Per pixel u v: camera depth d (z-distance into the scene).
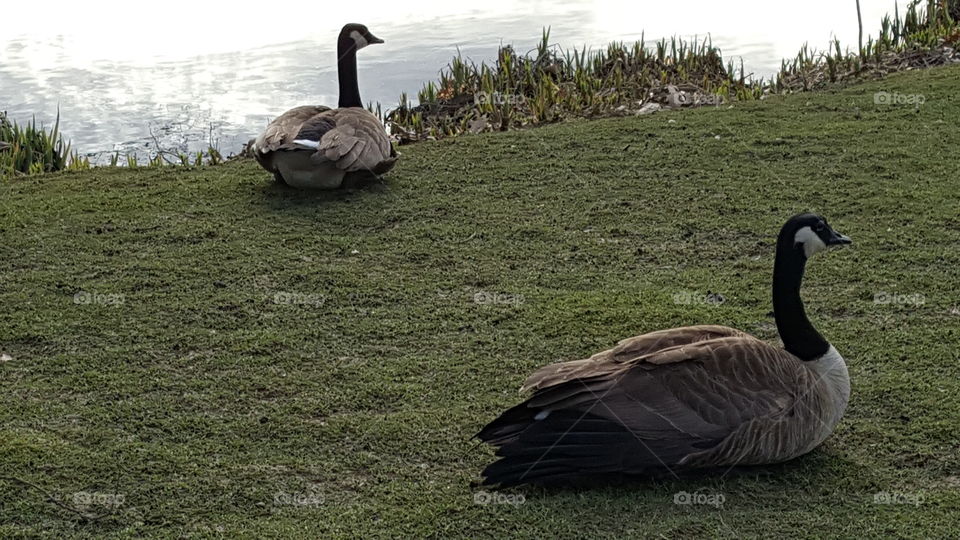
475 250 4.27
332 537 3.06
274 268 4.15
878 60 6.85
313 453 3.31
